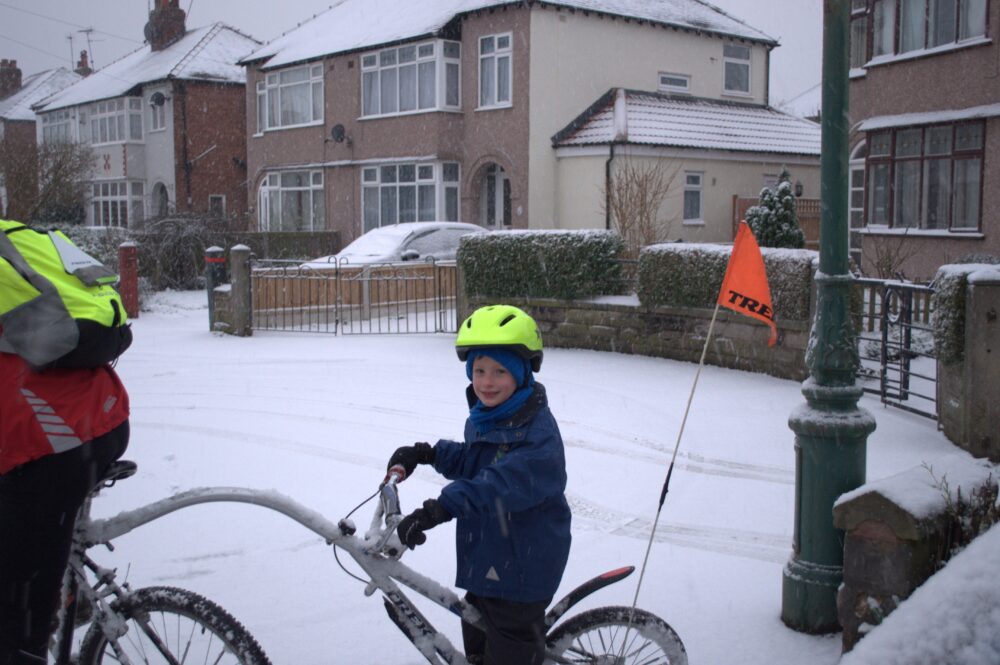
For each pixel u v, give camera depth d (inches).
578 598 134.9
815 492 177.2
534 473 123.8
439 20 1072.8
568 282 531.5
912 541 150.3
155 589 132.3
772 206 813.2
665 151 990.4
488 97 1058.7
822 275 177.8
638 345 506.9
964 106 733.9
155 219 979.3
